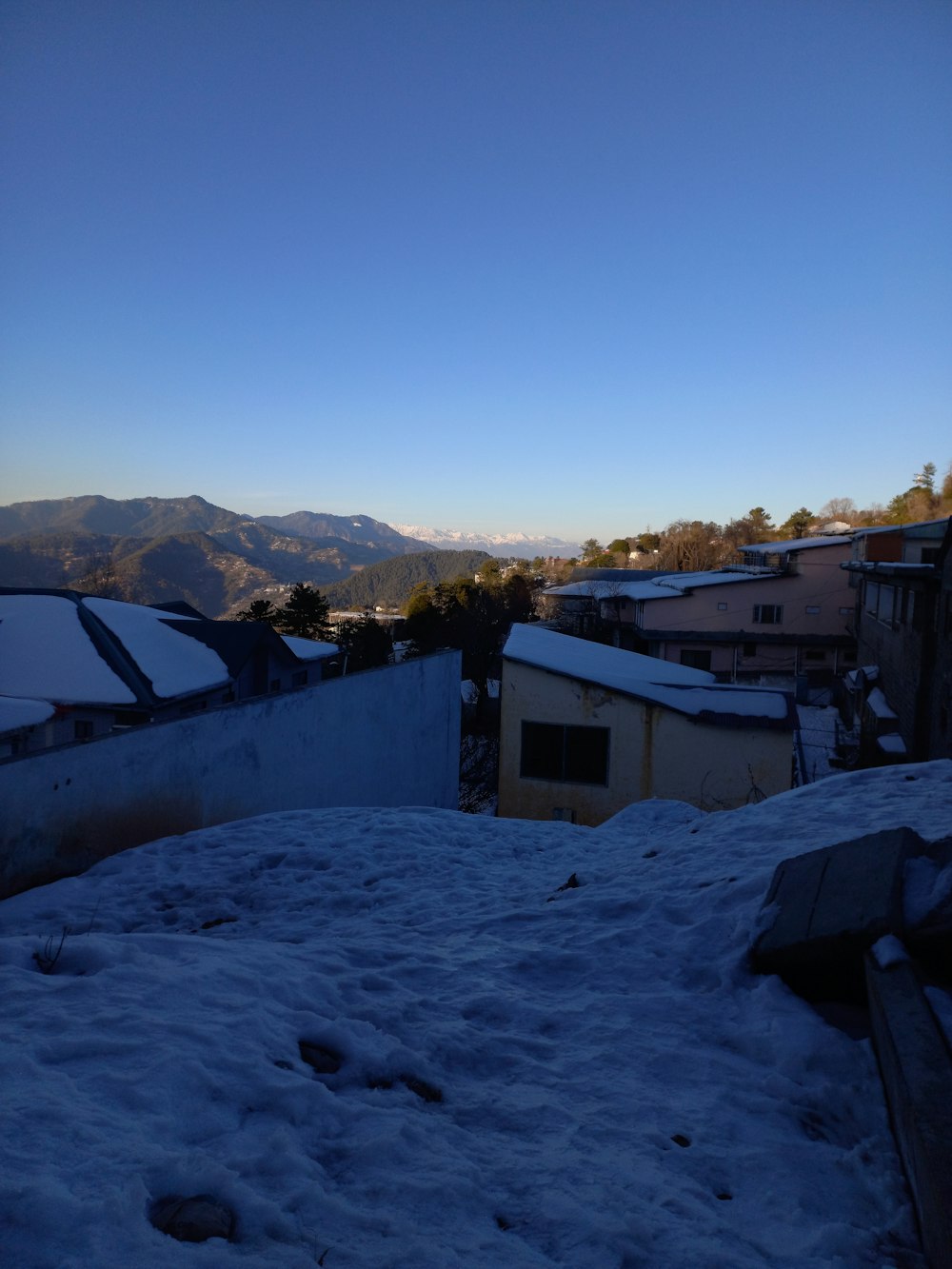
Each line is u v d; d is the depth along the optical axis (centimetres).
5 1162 254
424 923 672
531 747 1859
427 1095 369
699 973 502
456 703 2131
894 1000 381
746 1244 281
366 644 5088
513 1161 317
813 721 3675
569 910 637
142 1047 343
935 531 3241
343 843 953
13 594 2453
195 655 2433
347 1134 324
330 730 1506
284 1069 356
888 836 514
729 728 1747
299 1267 237
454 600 5947
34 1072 313
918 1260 274
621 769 1800
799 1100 375
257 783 1295
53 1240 228
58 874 942
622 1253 266
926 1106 304
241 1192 267
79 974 447
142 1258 229
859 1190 316
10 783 884
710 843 740
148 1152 275
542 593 6259
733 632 4588
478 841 990
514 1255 261
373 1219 269
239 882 858
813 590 4519
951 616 1994
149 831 1077
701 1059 409
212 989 421
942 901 433
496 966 530
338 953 546
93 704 1970
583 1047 421
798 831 723
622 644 5303
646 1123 351
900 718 2531
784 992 459
